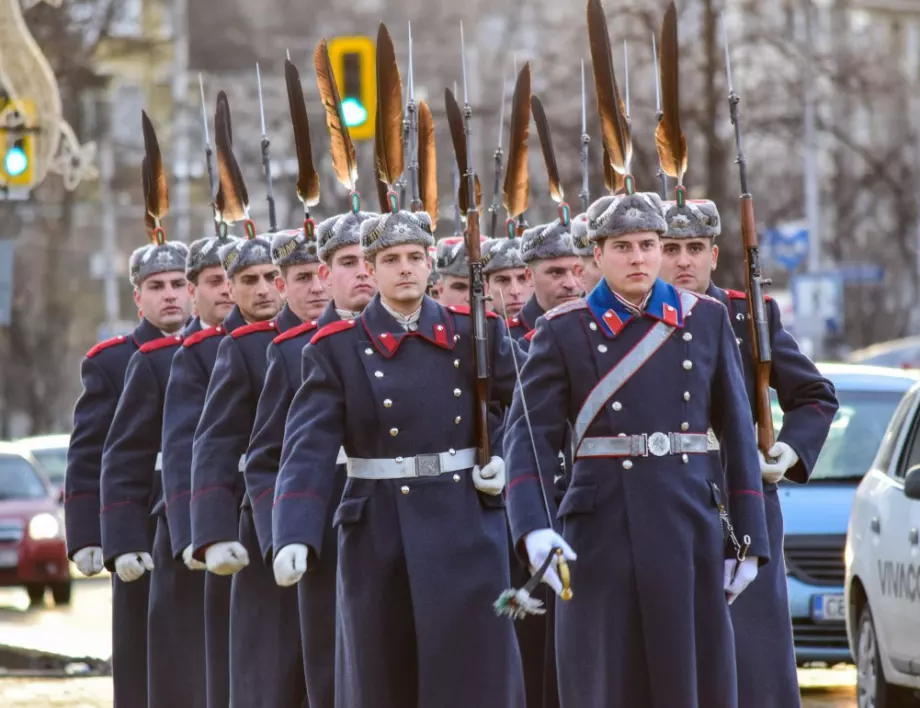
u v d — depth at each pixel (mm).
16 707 31641
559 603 19547
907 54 157250
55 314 122188
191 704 25781
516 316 26109
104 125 133375
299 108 23094
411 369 20266
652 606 19016
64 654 39344
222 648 24703
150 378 26188
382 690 20203
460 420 20297
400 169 20766
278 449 22141
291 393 22141
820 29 122938
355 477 20422
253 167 113688
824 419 21562
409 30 22156
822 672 34531
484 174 89875
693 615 19109
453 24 137250
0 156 45281
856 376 34250
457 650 19844
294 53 138625
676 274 21938
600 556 19219
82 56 89875
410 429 20188
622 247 19312
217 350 24688
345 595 20328
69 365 134625
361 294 21875
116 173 135000
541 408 19391
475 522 20188
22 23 44312
